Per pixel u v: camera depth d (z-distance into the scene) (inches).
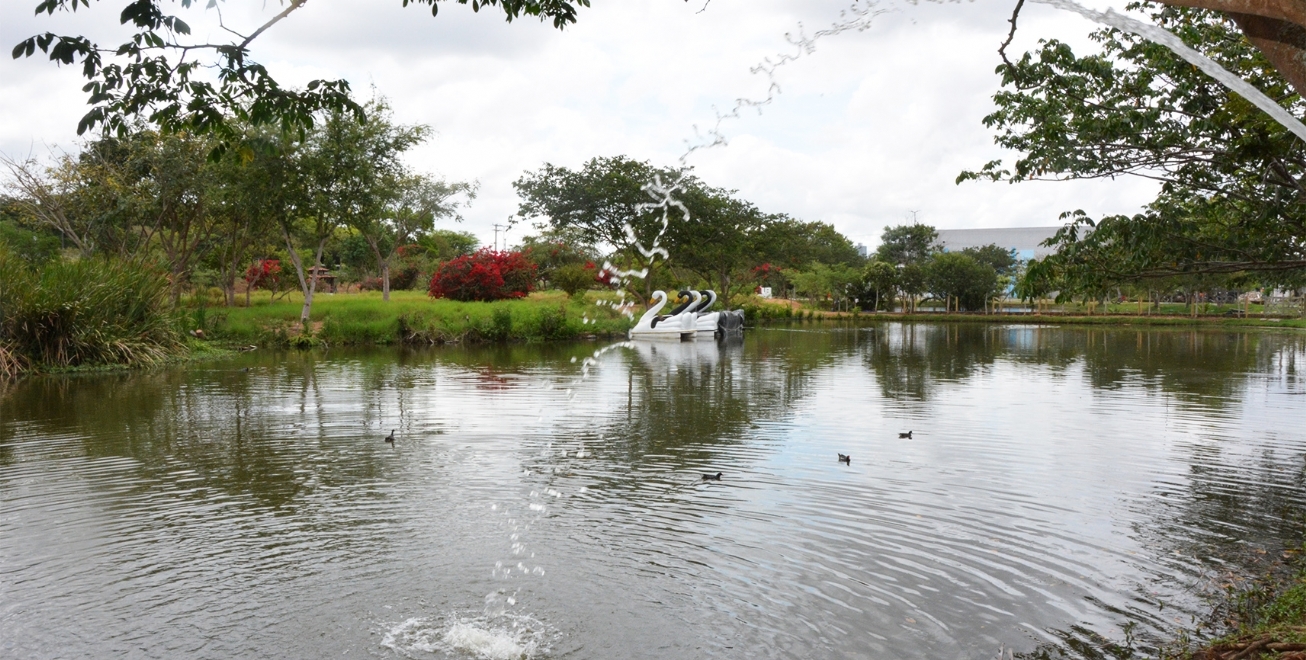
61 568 219.6
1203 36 295.0
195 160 983.0
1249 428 428.8
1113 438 399.2
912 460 347.6
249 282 1341.0
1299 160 293.4
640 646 176.7
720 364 808.9
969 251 2837.1
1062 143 308.8
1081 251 308.3
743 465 338.0
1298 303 2096.5
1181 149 302.5
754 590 205.3
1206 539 241.9
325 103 265.4
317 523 258.7
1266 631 167.0
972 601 198.4
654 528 253.0
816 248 2166.6
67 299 709.3
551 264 1875.0
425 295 1653.5
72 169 978.1
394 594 203.2
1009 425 437.7
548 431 418.6
